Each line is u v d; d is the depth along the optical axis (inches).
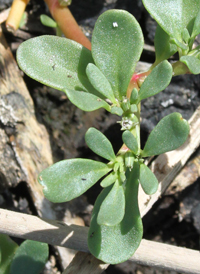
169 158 4.0
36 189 5.0
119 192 2.9
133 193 3.0
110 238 3.1
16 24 4.7
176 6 3.1
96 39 3.0
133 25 2.9
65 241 3.4
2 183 5.1
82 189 2.9
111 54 3.0
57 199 2.8
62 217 5.1
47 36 3.2
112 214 2.6
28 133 5.0
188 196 5.1
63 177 2.8
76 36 4.4
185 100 5.0
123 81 3.1
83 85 3.3
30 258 4.0
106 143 2.8
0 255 4.3
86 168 2.9
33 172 5.0
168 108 5.1
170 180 4.0
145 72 3.5
